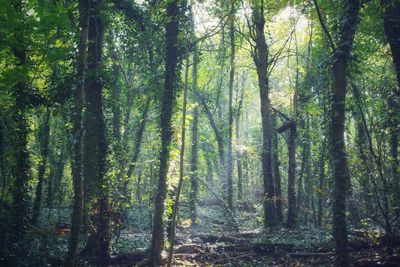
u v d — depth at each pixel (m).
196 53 17.44
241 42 25.05
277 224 20.09
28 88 12.84
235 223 20.52
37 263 11.57
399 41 12.54
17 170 12.60
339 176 9.96
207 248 14.75
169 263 11.08
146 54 18.67
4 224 11.63
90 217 13.21
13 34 11.52
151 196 20.91
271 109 22.48
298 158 28.11
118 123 21.42
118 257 13.07
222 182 26.95
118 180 14.55
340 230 9.84
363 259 11.77
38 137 19.75
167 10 13.08
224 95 38.56
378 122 14.84
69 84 12.82
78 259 12.08
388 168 14.02
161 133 12.99
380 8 12.82
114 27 19.64
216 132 28.17
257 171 42.19
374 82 15.99
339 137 10.06
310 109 21.89
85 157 13.20
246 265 13.00
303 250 14.19
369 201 15.31
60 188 23.80
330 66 11.23
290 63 32.47
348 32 10.33
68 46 13.30
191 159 25.36
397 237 13.03
